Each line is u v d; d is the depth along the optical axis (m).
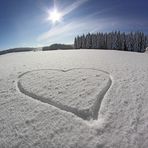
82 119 3.34
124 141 2.77
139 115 3.46
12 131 3.06
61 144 2.72
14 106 3.90
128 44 48.53
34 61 10.04
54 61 9.61
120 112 3.56
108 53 14.91
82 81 5.39
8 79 5.84
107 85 5.01
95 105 3.82
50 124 3.19
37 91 4.68
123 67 7.50
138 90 4.63
